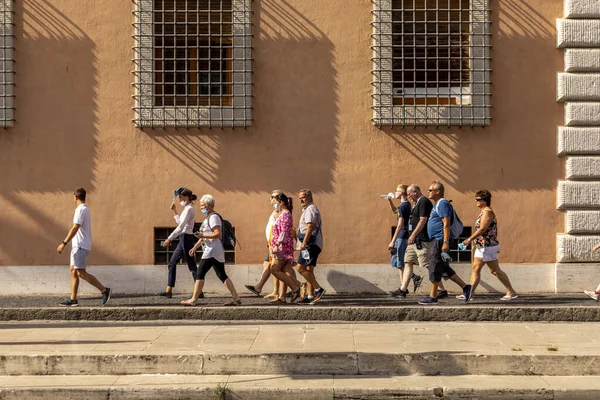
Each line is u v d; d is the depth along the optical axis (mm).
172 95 17844
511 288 16188
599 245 16422
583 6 17547
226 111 17672
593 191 17578
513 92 17766
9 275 17672
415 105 17625
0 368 11656
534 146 17750
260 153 17766
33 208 17766
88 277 15781
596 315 14828
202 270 15641
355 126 17766
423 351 11742
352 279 17656
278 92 17797
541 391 10594
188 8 17922
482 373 11469
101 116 17797
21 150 17781
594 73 17672
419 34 17781
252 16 17797
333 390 10664
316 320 15086
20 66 17766
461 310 14914
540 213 17750
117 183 17797
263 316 15164
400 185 16953
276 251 15789
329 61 17766
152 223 17766
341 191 17766
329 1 17797
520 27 17766
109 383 11094
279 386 10828
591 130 17562
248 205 17766
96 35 17781
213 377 11414
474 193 17734
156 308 15203
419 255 16172
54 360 11648
